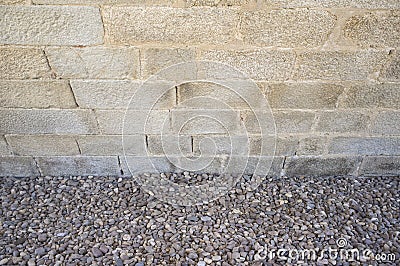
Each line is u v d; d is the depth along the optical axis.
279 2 1.43
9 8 1.39
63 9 1.41
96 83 1.65
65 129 1.83
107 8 1.42
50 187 1.99
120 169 2.03
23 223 1.79
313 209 1.90
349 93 1.72
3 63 1.55
